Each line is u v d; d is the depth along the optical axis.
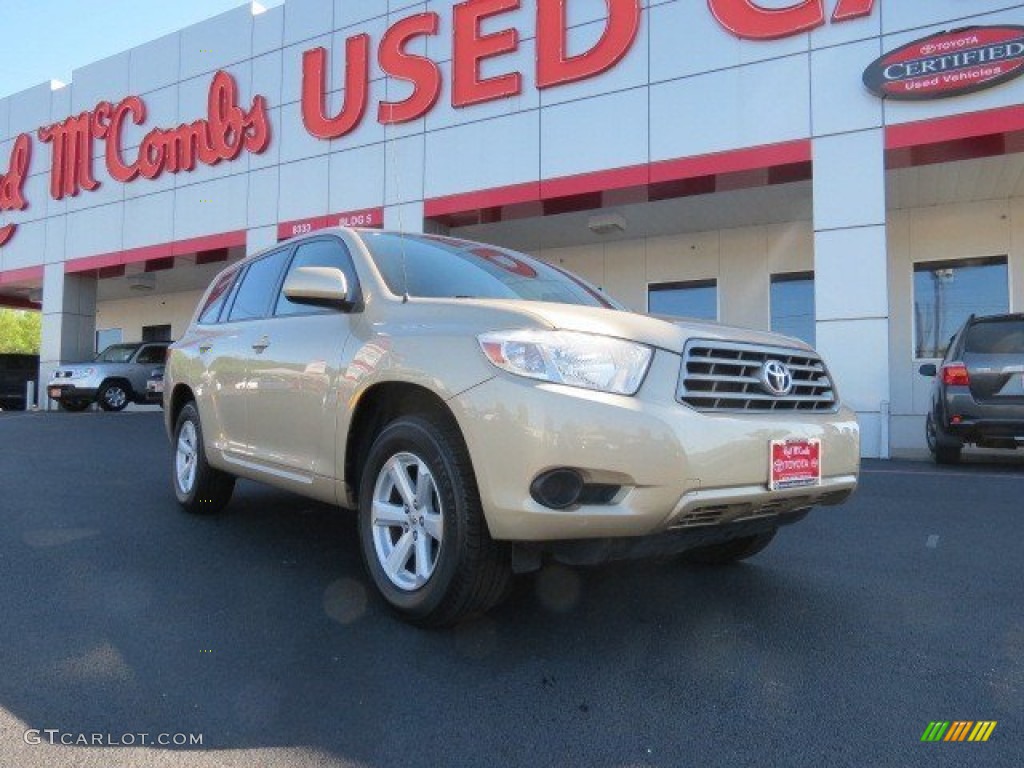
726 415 2.97
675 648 3.06
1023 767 2.22
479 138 12.95
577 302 4.04
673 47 11.42
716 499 2.88
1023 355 7.81
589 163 12.00
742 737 2.39
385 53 13.95
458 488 2.93
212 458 4.84
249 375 4.39
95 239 18.75
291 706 2.54
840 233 10.29
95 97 19.00
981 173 11.79
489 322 3.04
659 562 4.27
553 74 12.24
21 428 12.04
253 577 3.85
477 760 2.25
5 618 3.26
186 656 2.91
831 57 10.41
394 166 13.81
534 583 3.84
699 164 11.22
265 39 15.70
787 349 3.43
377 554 3.33
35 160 20.36
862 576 4.06
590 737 2.38
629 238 15.84
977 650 3.07
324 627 3.20
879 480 7.36
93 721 2.43
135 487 6.34
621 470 2.71
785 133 10.68
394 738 2.36
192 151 16.80
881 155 10.12
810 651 3.05
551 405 2.72
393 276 3.79
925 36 9.86
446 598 2.97
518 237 15.66
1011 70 9.38
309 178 14.89
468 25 13.04
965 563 4.32
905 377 13.65
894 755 2.29
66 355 19.53
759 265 14.80
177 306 24.06
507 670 2.83
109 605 3.43
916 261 13.63
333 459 3.62
